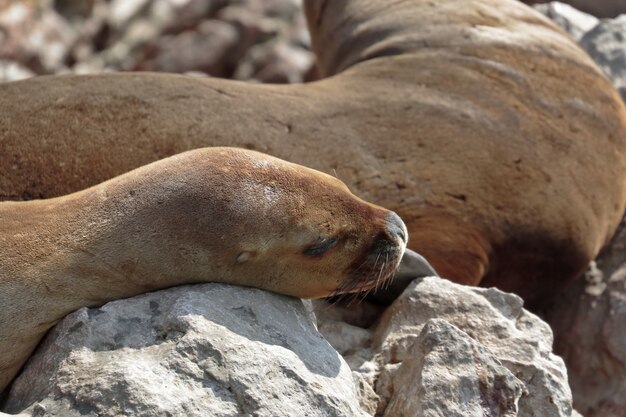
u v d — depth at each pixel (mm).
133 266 8953
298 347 8891
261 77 26766
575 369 14273
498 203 13602
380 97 13602
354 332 10664
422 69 14273
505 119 13969
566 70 14875
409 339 10016
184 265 9062
